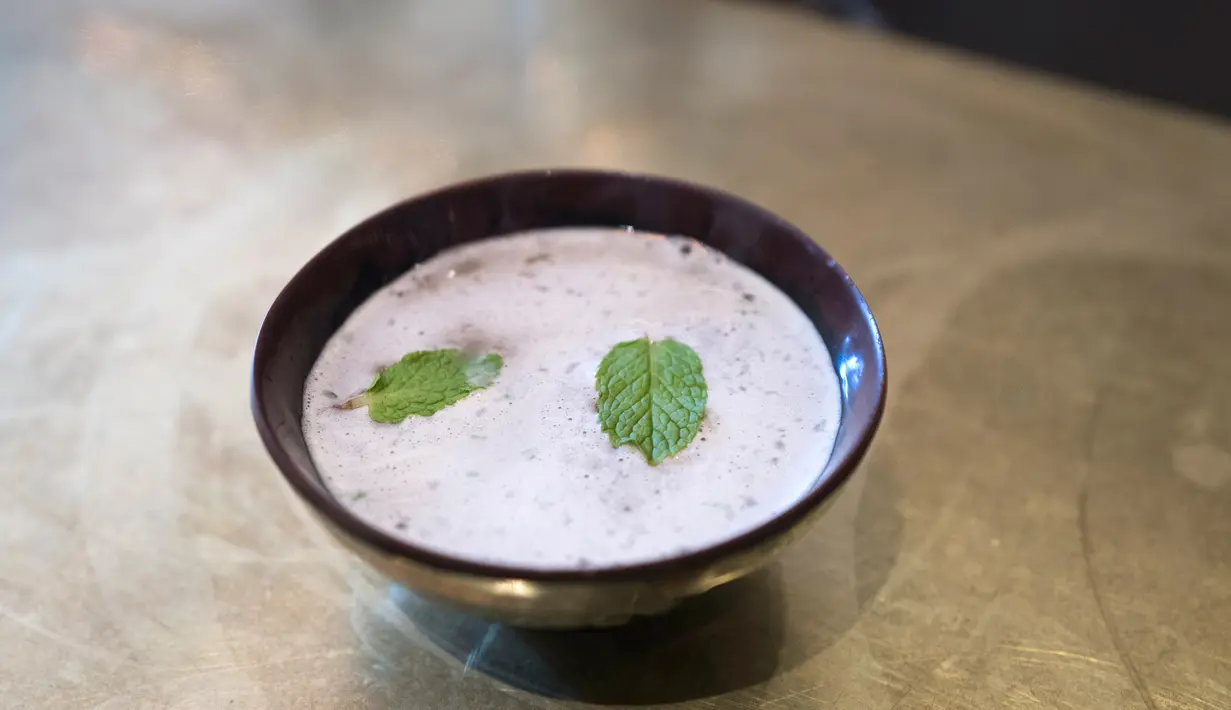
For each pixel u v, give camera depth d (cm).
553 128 35
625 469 18
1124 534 21
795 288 21
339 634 19
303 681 18
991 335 26
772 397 19
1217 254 30
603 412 19
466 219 22
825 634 19
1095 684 18
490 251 23
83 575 20
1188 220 31
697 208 22
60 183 32
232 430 23
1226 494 22
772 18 42
